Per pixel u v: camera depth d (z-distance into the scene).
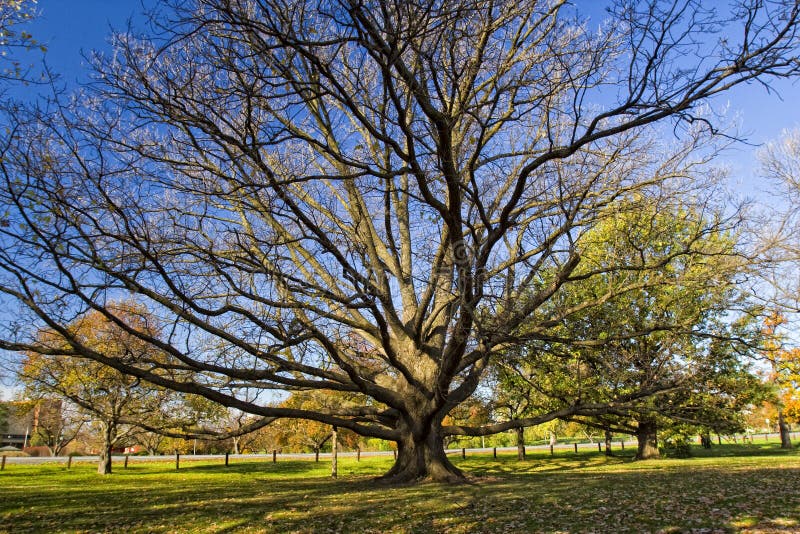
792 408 36.44
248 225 17.25
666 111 9.85
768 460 24.44
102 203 11.68
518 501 12.16
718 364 23.20
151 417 19.89
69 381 21.05
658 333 20.72
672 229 17.33
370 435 17.30
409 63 13.31
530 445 57.72
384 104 11.66
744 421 27.47
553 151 11.30
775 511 9.67
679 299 19.95
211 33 10.74
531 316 16.88
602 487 14.12
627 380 20.28
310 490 15.92
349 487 16.45
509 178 16.25
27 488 17.95
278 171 15.20
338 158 11.20
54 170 11.12
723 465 21.59
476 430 18.44
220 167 14.58
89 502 13.70
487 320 14.38
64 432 45.06
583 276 14.90
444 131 11.07
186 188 12.70
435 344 18.03
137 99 11.07
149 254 11.52
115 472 27.08
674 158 14.70
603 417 28.00
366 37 9.41
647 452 29.16
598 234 18.78
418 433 17.31
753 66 9.01
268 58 10.41
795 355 21.36
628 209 14.97
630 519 9.72
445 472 17.20
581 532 8.97
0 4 9.77
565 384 24.28
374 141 17.33
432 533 9.45
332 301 14.98
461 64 13.09
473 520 10.29
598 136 10.63
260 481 20.39
